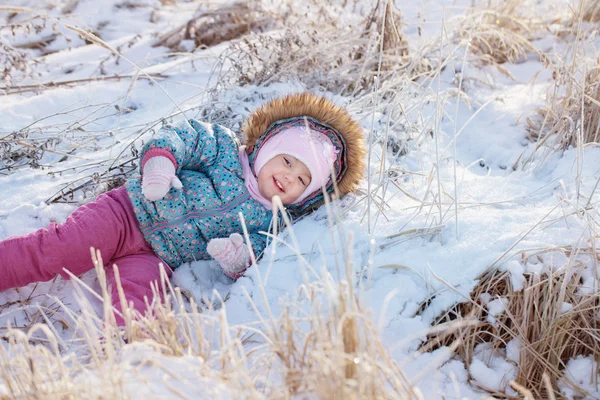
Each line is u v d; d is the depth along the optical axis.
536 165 3.91
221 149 3.43
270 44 4.80
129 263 3.19
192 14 6.45
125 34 6.17
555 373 2.68
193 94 4.74
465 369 2.73
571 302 2.78
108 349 2.07
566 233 2.99
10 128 4.13
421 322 2.78
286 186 3.34
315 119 3.44
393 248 3.08
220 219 3.28
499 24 5.61
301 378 2.15
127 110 4.57
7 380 2.09
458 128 4.62
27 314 2.95
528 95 4.92
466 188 3.65
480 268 2.88
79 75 5.20
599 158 3.79
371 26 5.12
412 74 4.96
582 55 4.76
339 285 2.11
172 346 2.36
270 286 2.97
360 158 3.51
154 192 3.03
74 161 3.92
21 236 2.99
